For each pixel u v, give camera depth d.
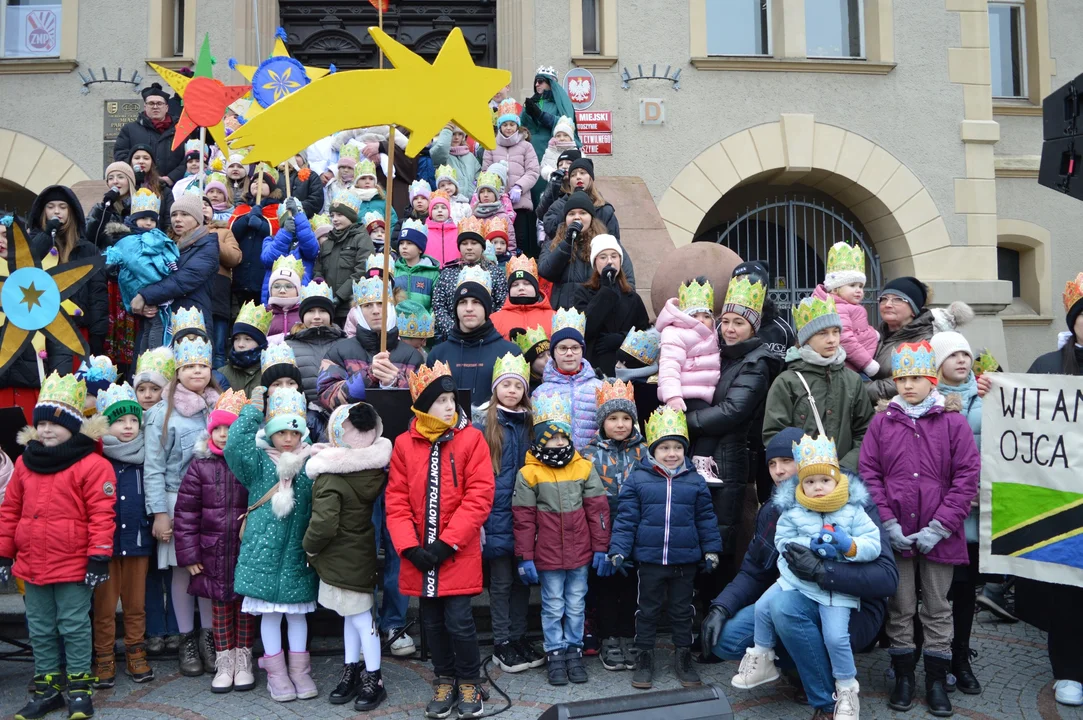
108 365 5.31
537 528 4.79
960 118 11.27
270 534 4.53
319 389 5.28
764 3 11.38
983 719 4.29
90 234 6.96
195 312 5.46
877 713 4.35
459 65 4.53
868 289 10.73
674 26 10.96
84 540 4.45
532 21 10.84
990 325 11.05
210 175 7.84
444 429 4.46
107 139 10.84
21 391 5.66
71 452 4.49
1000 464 4.64
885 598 4.37
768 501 4.63
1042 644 5.32
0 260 5.50
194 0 10.96
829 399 4.88
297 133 4.27
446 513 4.39
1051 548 4.46
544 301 6.18
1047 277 12.16
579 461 4.89
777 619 4.23
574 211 6.35
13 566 4.48
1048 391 4.58
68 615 4.40
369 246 7.02
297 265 6.37
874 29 11.23
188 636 4.86
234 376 5.59
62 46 10.85
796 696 4.52
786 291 10.53
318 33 11.60
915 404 4.56
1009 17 12.54
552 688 4.60
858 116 11.15
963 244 11.19
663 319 5.36
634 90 10.87
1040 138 12.24
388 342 5.52
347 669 4.51
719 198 10.94
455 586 4.32
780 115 11.01
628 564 4.92
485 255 6.89
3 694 4.63
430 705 4.30
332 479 4.42
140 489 4.81
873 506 4.31
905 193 11.12
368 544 4.52
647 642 4.65
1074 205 12.24
